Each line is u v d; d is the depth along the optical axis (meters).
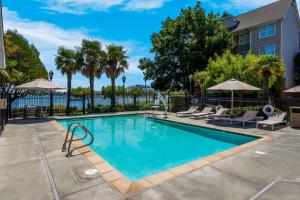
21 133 8.99
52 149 6.36
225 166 4.89
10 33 22.16
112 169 4.69
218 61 20.67
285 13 24.31
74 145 6.83
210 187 3.82
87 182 4.02
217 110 13.96
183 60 26.94
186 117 15.13
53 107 17.41
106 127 13.07
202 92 20.05
